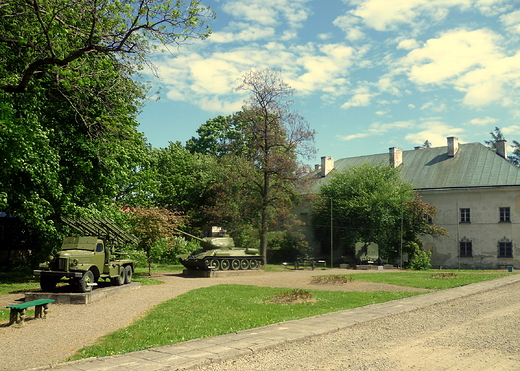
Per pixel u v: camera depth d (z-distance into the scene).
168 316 11.37
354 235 43.56
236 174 36.84
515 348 7.73
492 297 15.14
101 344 8.38
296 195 39.06
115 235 19.22
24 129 15.51
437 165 48.88
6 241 25.44
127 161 22.81
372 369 6.48
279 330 9.09
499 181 43.25
